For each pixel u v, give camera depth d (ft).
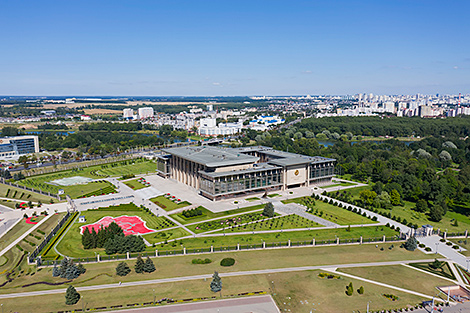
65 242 511.81
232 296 358.23
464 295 368.07
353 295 361.51
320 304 344.49
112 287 378.73
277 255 459.73
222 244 500.33
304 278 395.55
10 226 586.04
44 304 347.77
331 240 510.17
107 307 341.00
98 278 399.24
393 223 587.27
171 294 362.94
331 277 397.60
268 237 526.16
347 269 419.95
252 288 373.40
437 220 602.85
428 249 481.05
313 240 493.36
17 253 481.05
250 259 446.60
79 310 336.49
